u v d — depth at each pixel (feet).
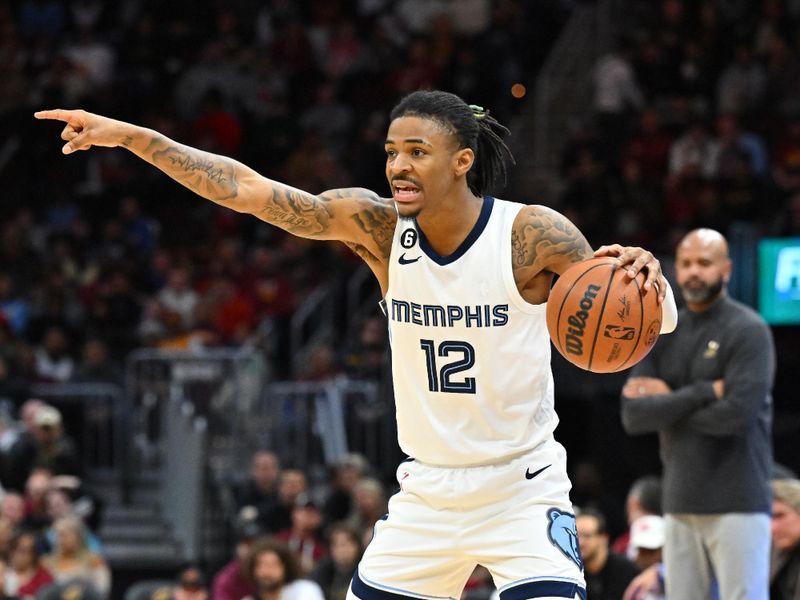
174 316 91.76
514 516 24.50
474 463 24.79
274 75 111.34
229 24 113.29
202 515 69.82
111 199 105.50
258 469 69.72
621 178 94.02
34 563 59.31
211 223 103.81
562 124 104.58
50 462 72.18
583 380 72.23
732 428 32.42
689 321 34.37
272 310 93.50
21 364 84.64
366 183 100.83
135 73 111.86
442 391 24.76
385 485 74.38
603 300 23.16
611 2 107.45
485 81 104.58
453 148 23.90
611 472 71.51
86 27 115.24
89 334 92.07
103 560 63.36
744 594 32.76
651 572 40.73
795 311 66.23
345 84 110.63
